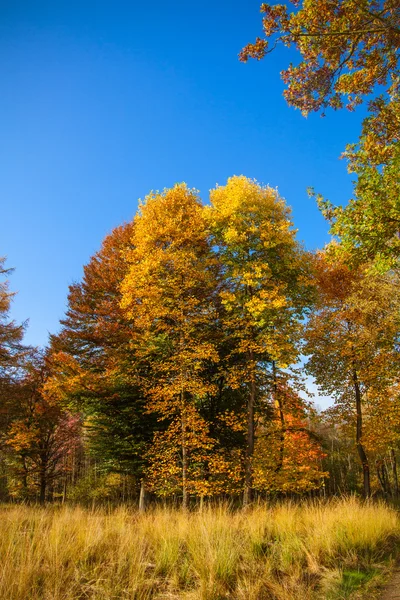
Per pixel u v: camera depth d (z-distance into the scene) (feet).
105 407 54.24
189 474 45.52
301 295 49.70
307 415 53.47
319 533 20.34
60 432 76.33
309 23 20.86
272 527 23.16
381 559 18.71
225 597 13.79
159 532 20.79
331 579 15.49
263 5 20.80
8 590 12.17
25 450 72.69
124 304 46.16
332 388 57.72
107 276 61.82
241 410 57.57
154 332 49.57
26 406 73.51
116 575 14.35
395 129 24.02
